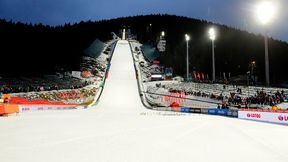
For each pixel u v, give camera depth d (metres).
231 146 7.23
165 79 67.12
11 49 81.00
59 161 5.21
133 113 25.36
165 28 162.00
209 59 103.00
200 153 6.21
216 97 37.50
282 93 30.33
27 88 41.06
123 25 179.62
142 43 129.38
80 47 105.75
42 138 8.04
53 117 17.73
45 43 100.00
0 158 5.37
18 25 113.56
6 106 19.55
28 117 17.67
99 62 86.81
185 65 92.06
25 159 5.30
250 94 34.31
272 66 100.75
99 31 153.38
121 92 55.03
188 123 14.47
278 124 16.02
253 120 19.50
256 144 7.63
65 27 151.00
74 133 9.22
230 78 93.31
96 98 49.78
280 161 5.53
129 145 7.07
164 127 11.91
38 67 68.94
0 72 54.66
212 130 11.22
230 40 127.81
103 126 11.66
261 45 123.75
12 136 8.40
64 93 45.25
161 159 5.55
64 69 72.75
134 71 75.75
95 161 5.27
